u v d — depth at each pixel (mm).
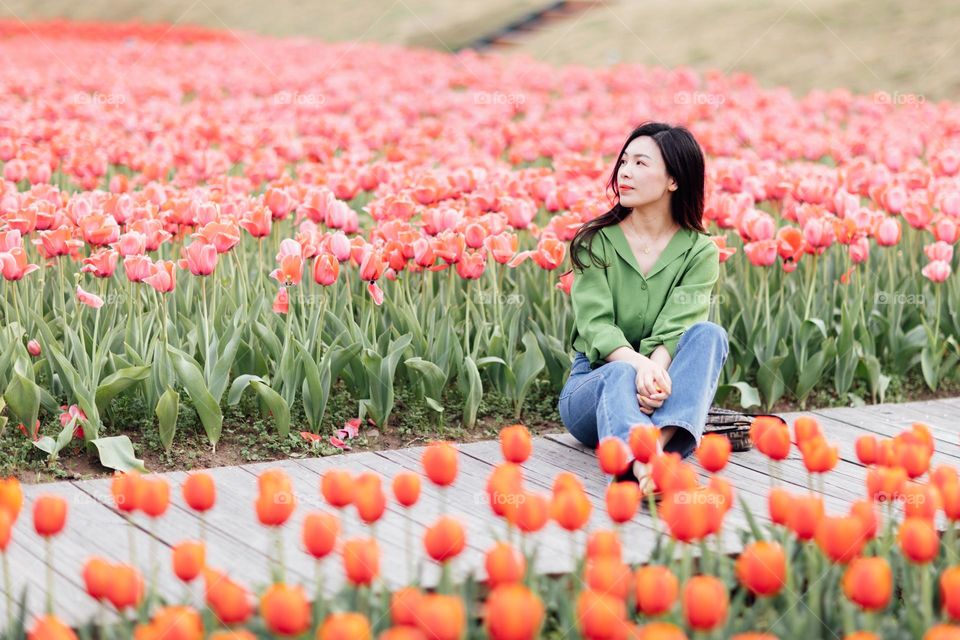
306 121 9148
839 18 18672
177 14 26500
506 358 5051
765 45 18297
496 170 6480
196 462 4297
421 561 2703
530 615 2064
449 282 5230
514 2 23656
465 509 3631
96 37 20109
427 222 5062
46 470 4113
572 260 4203
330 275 4508
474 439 4719
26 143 7918
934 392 5555
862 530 2568
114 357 4488
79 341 4441
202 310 5043
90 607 2795
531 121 10250
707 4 20953
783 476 4031
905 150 8594
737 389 5285
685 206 4152
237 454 4395
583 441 4238
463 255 4777
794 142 8656
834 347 5195
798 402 5293
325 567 3080
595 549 2453
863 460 3020
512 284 5812
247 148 7848
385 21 23781
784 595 2744
